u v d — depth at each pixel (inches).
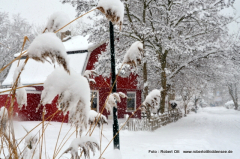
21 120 614.5
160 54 676.7
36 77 671.8
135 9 660.7
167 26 577.0
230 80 834.2
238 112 1508.4
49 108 652.7
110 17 54.4
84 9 532.1
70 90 40.0
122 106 805.9
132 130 485.1
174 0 620.4
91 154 173.9
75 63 625.9
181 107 1411.2
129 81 814.5
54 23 50.2
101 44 658.2
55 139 324.2
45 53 34.4
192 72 789.9
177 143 332.2
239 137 433.4
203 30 665.6
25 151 68.9
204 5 586.6
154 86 927.7
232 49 644.1
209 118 964.0
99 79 656.4
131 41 629.3
